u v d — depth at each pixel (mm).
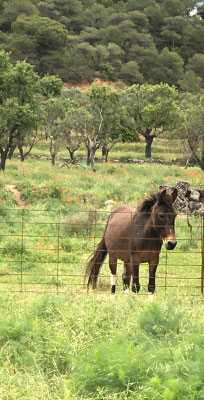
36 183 25266
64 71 130625
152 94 64125
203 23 180250
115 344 5746
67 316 7418
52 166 38406
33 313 7824
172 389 4996
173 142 71188
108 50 142375
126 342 6320
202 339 6211
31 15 146750
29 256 15000
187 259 15273
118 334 6672
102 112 45656
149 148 65375
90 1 184750
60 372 6254
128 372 5367
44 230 17922
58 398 5188
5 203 22234
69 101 49344
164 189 9492
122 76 139625
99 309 7840
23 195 23781
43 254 15141
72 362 5980
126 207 10836
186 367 5414
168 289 11492
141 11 176625
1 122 32344
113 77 137375
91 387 5375
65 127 46531
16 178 27531
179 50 164750
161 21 171125
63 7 164625
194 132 46719
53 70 129750
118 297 8961
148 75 146125
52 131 46844
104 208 22750
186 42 168750
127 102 63750
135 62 139750
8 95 35594
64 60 130500
